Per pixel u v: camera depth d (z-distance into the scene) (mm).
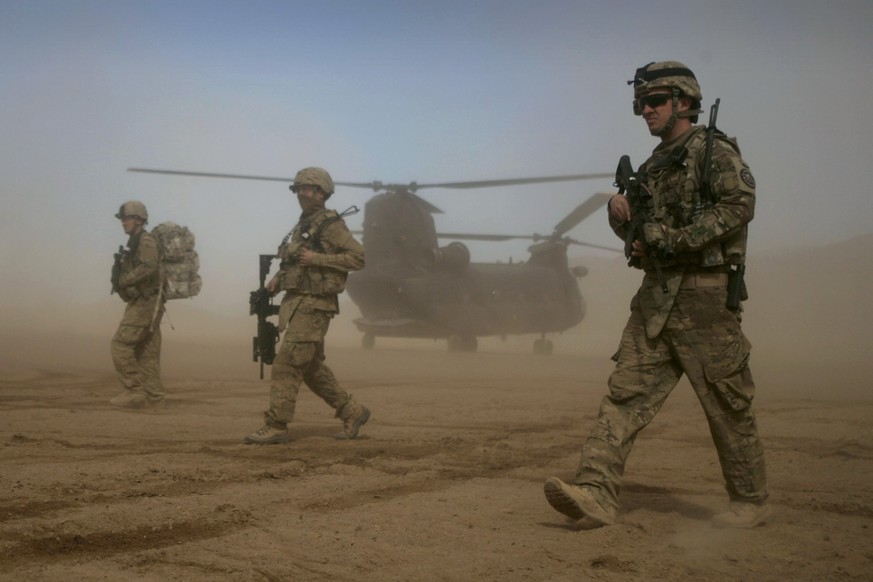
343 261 7230
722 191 4176
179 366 18312
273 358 7562
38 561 3412
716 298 4207
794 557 3734
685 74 4457
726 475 4352
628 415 4285
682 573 3461
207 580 3166
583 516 4102
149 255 9812
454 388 13273
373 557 3574
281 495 4840
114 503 4496
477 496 4957
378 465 5969
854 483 5555
